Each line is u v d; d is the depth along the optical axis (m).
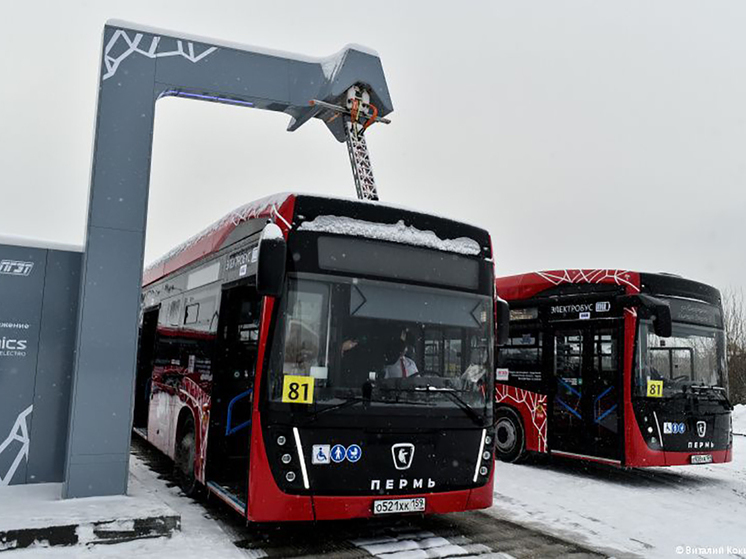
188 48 7.40
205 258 8.04
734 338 26.00
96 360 6.66
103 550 5.43
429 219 6.46
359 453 5.63
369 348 5.87
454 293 6.40
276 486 5.42
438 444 5.97
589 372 10.07
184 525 6.39
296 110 8.26
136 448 11.59
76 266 7.45
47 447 7.16
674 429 9.48
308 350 5.66
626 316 9.63
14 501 6.21
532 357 11.13
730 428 10.19
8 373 7.04
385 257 6.12
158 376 9.80
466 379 6.30
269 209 6.23
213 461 6.91
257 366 5.65
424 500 5.82
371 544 6.00
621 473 10.82
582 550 6.11
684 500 8.64
